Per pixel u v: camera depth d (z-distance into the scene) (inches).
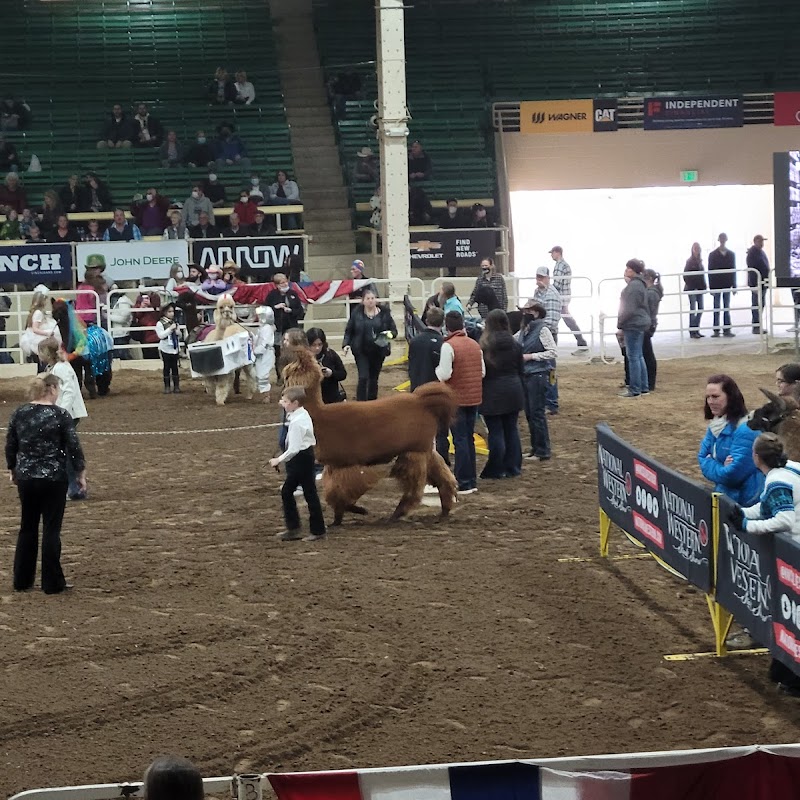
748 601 265.6
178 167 1138.0
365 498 461.1
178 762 136.6
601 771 162.9
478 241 962.1
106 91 1252.5
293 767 229.6
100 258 888.3
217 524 425.4
